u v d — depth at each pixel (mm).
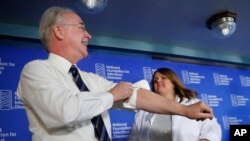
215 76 2896
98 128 944
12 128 1886
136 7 2010
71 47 1025
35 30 2146
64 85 914
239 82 3020
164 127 1765
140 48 2557
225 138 2691
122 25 2258
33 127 914
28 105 922
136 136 1858
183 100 1882
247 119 2883
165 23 2273
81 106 817
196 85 2748
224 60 3004
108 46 2416
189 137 1707
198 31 2443
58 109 803
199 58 2869
